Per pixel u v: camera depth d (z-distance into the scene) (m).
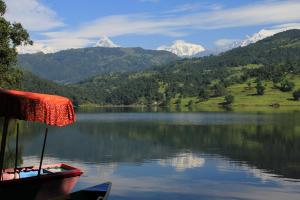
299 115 147.25
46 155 52.91
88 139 73.88
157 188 33.66
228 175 39.47
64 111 19.02
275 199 30.70
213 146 62.62
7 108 18.09
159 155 53.28
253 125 101.38
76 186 33.88
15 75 67.69
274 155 52.75
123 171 41.34
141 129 94.56
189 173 40.44
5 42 65.00
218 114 161.62
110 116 158.38
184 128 95.50
